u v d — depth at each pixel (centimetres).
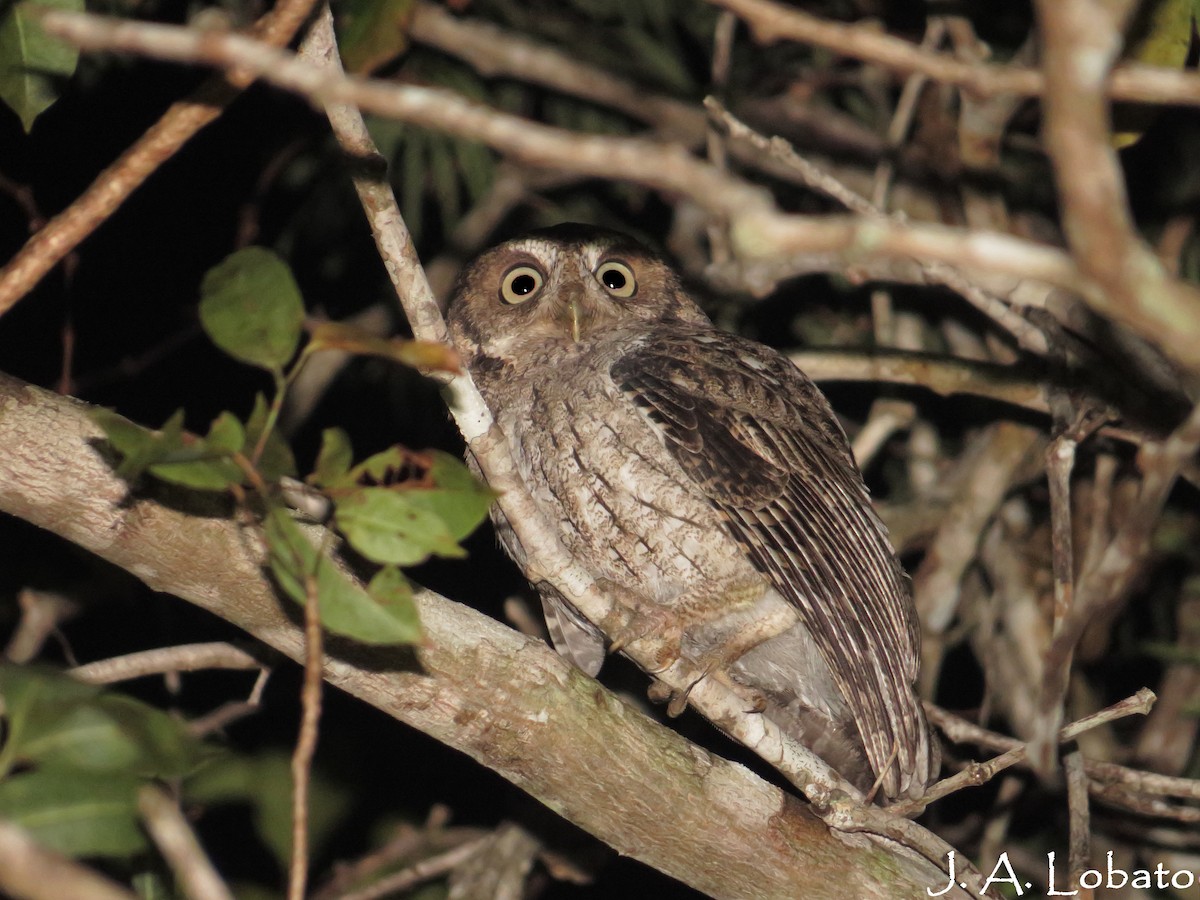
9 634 1170
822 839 717
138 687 1206
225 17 980
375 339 450
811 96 1277
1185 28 671
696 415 903
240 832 1198
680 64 1213
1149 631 1301
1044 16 305
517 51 1180
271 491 480
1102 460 1136
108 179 549
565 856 1057
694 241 1236
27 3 625
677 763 703
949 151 1230
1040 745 591
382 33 779
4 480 611
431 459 486
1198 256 1243
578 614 957
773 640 918
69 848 465
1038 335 930
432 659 669
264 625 652
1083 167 303
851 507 923
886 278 981
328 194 1284
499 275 1027
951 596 1135
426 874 1065
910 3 1273
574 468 912
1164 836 1129
